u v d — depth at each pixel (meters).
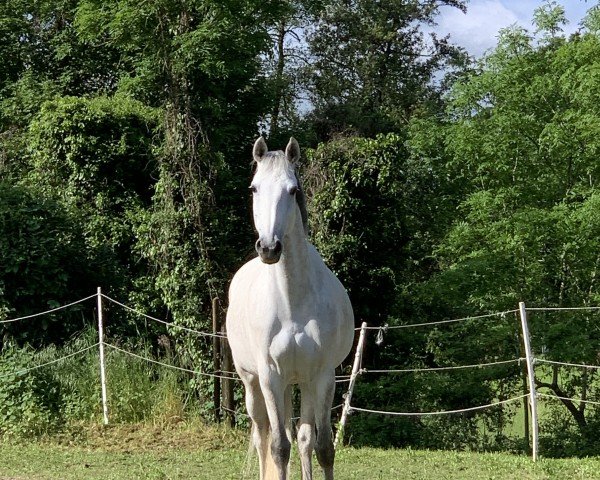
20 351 11.72
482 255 14.98
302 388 5.54
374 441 13.31
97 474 8.33
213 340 11.84
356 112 24.02
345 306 5.68
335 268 13.05
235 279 6.68
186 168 13.17
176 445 10.12
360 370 11.34
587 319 14.68
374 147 13.13
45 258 13.17
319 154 13.19
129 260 15.38
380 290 13.70
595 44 15.20
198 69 15.13
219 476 8.19
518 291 15.23
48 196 15.09
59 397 11.21
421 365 15.25
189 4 15.52
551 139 15.09
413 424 13.70
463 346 15.21
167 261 13.09
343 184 12.95
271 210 4.99
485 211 15.54
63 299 13.65
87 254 14.52
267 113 19.11
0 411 10.74
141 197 15.95
